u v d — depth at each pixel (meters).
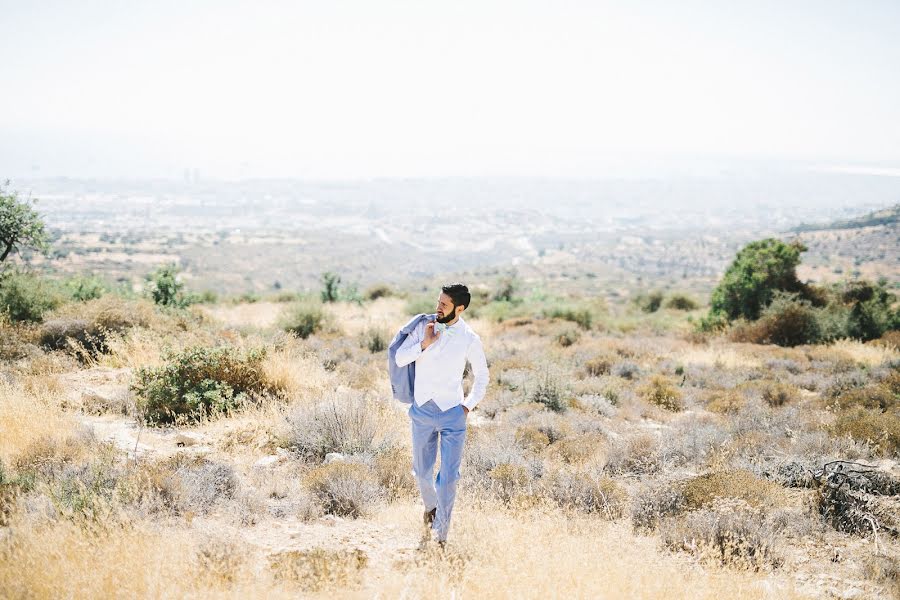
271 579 3.57
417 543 4.41
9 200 13.77
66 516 4.04
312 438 6.76
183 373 8.20
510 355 14.20
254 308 24.94
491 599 3.47
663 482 5.83
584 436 7.75
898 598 3.98
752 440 7.43
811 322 18.53
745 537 4.57
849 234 134.88
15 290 12.40
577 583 3.60
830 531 5.13
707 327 21.81
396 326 17.19
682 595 3.67
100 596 3.21
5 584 3.22
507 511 5.12
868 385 10.97
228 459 6.29
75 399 7.94
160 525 4.29
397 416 8.22
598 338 18.58
